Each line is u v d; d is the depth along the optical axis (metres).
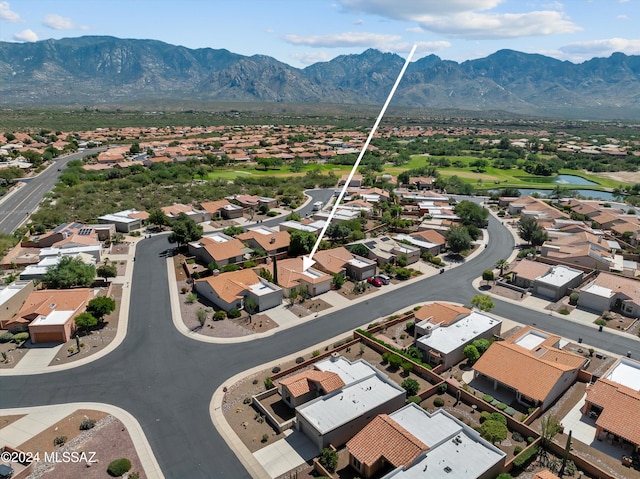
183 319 76.62
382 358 66.56
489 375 59.56
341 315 79.69
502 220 147.50
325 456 46.06
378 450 44.78
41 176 194.50
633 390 54.47
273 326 75.19
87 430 51.19
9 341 69.19
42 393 57.50
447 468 42.91
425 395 58.00
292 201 164.88
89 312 73.25
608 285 87.12
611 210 150.38
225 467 46.31
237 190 176.00
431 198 169.00
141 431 51.16
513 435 51.12
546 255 110.12
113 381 60.09
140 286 89.69
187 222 109.62
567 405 56.94
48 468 45.59
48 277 84.19
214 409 54.91
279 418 53.47
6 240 108.50
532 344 68.00
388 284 93.62
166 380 60.41
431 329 69.12
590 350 68.25
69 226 117.38
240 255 101.75
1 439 49.75
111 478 44.44
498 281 95.88
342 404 52.69
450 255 112.94
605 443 50.34
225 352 67.19
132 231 124.81
